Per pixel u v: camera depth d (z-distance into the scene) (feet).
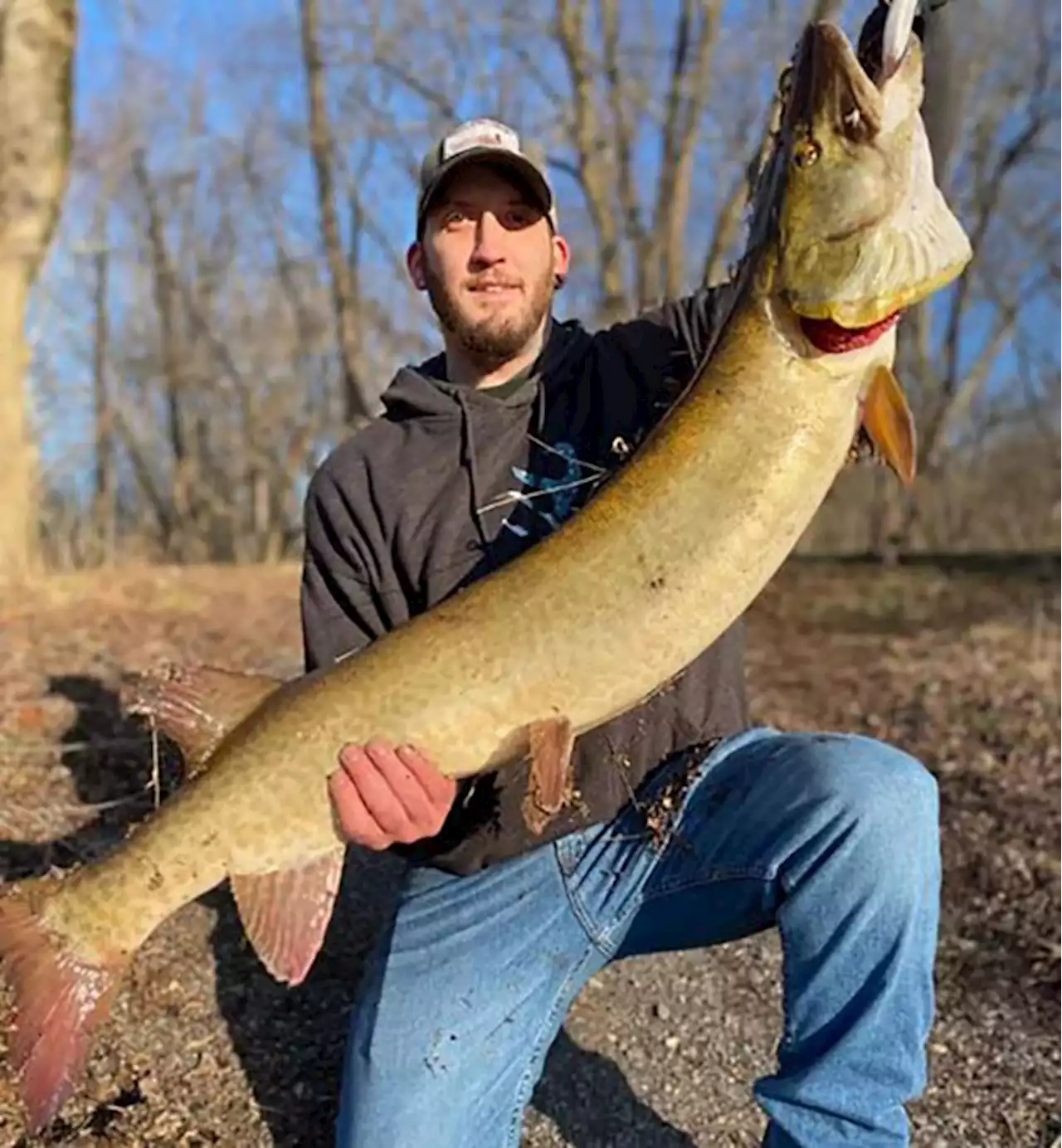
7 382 10.67
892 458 3.12
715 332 3.34
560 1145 3.59
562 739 3.16
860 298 2.98
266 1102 3.74
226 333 38.09
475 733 3.18
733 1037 4.15
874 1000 2.99
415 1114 3.32
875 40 3.16
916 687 8.80
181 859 3.24
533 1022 3.50
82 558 16.15
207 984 4.28
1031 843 5.57
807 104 3.04
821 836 3.06
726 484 3.13
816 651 10.64
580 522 3.22
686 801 3.38
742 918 3.33
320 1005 4.21
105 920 3.25
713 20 19.76
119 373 38.34
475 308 3.69
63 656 7.75
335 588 3.75
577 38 20.21
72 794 5.58
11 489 10.71
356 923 4.75
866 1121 2.96
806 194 3.03
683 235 20.77
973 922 4.89
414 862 3.69
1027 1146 3.55
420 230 3.84
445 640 3.19
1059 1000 4.32
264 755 3.22
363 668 3.23
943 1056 4.01
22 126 10.39
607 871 3.45
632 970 4.56
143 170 36.29
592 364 3.80
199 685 3.36
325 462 3.84
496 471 3.66
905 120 3.00
